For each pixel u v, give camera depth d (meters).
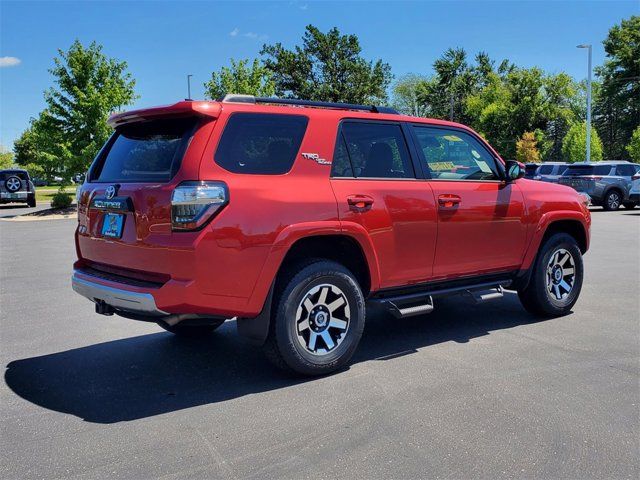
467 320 5.93
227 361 4.69
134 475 2.88
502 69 77.56
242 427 3.42
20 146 77.81
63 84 22.59
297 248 4.21
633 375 4.21
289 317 4.03
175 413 3.65
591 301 6.68
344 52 47.75
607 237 13.03
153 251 3.73
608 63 61.66
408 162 4.82
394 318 6.10
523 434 3.27
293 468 2.93
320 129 4.29
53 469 2.94
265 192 3.89
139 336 5.48
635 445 3.14
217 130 3.79
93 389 4.09
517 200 5.45
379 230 4.44
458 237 4.99
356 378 4.22
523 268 5.61
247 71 28.61
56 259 10.59
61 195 24.05
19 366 4.60
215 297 3.71
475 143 5.36
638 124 62.09
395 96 84.88
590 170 22.03
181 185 3.65
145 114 4.02
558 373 4.27
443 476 2.83
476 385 4.03
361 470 2.89
